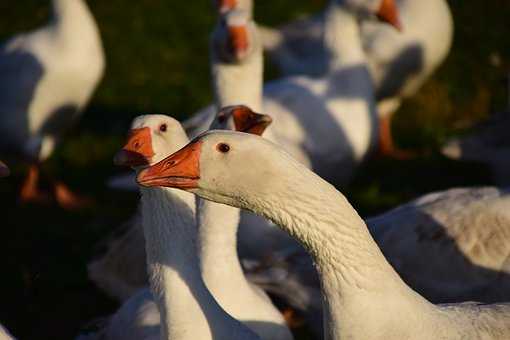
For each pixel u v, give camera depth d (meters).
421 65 11.68
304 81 10.44
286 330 6.79
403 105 12.91
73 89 11.23
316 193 4.85
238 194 4.91
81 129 12.95
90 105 13.54
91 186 11.61
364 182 11.27
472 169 11.45
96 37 11.34
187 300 5.75
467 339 5.30
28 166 12.24
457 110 12.84
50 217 10.91
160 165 4.93
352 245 4.93
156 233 5.84
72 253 10.04
